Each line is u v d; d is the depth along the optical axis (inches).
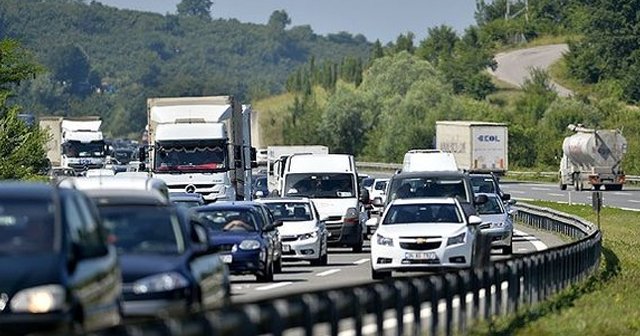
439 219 2883.9
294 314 1208.2
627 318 2140.7
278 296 1186.0
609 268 3090.6
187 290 1416.1
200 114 4623.5
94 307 1217.4
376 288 1449.3
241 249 2704.2
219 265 1627.7
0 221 1244.5
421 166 5447.8
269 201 3533.5
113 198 1628.9
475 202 3641.7
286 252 3348.9
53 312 1136.2
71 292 1156.5
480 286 1859.0
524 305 2121.1
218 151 4554.6
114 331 920.3
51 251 1204.5
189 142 4549.7
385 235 2827.3
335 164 4266.7
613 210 6294.3
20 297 1136.8
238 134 4800.7
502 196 4635.8
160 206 1603.1
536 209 5334.6
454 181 3614.7
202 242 1609.3
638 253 3887.8
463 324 1758.1
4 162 4318.4
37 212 1258.0
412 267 2792.8
